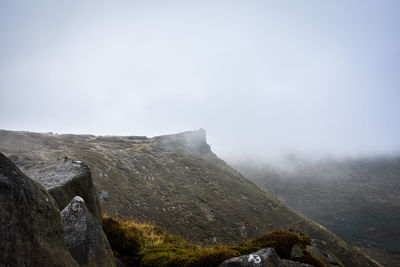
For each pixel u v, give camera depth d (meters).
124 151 87.00
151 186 66.75
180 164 94.81
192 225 54.16
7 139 61.12
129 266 6.79
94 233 4.21
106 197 49.31
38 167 7.16
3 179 2.46
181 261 6.68
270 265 5.59
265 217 70.62
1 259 2.15
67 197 5.86
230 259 5.67
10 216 2.39
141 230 9.09
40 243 2.67
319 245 10.22
